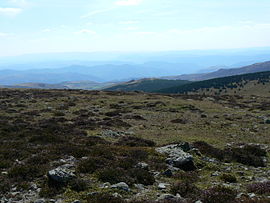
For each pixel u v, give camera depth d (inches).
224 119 1605.6
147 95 2842.0
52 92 2837.1
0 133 938.7
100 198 404.8
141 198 425.4
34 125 1162.0
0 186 463.8
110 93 2940.5
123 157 663.8
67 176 486.6
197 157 727.7
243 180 561.6
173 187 468.8
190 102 2349.9
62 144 775.7
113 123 1333.7
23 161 618.2
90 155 669.3
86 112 1680.6
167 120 1520.7
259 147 870.4
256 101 2721.5
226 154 773.9
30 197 432.5
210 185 512.7
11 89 3095.5
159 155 712.4
